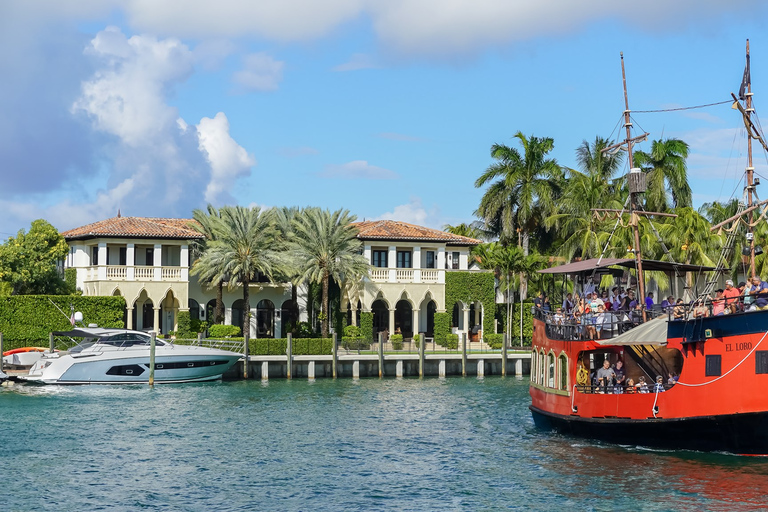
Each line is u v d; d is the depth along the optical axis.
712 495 26.12
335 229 73.38
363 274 73.81
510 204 86.75
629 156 37.62
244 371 60.84
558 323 36.91
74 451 34.03
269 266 70.88
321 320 73.06
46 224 72.06
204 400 49.12
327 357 62.69
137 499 27.00
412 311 81.00
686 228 62.53
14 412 43.94
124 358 55.53
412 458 32.88
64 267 77.62
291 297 80.50
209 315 77.81
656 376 33.25
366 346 70.81
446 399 50.38
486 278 80.00
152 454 33.56
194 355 57.28
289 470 30.88
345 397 51.09
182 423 40.81
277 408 46.06
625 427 32.09
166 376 56.50
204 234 75.69
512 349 72.50
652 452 31.81
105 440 36.34
